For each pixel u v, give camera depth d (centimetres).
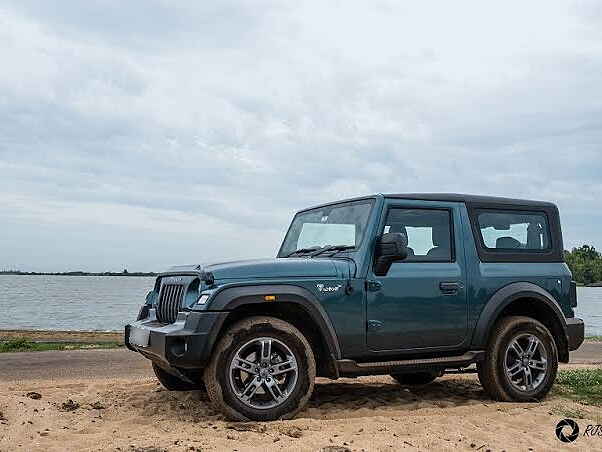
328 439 478
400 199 639
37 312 4697
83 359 1091
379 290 604
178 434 496
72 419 556
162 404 621
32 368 966
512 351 666
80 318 3944
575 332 700
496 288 662
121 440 475
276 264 578
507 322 662
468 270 653
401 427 527
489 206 688
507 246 688
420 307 621
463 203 675
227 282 553
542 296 680
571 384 774
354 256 610
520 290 669
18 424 525
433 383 796
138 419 554
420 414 586
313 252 665
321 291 580
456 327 638
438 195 666
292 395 552
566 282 709
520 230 704
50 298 8025
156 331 560
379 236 617
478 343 648
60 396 673
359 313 594
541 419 576
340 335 586
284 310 586
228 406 536
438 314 629
